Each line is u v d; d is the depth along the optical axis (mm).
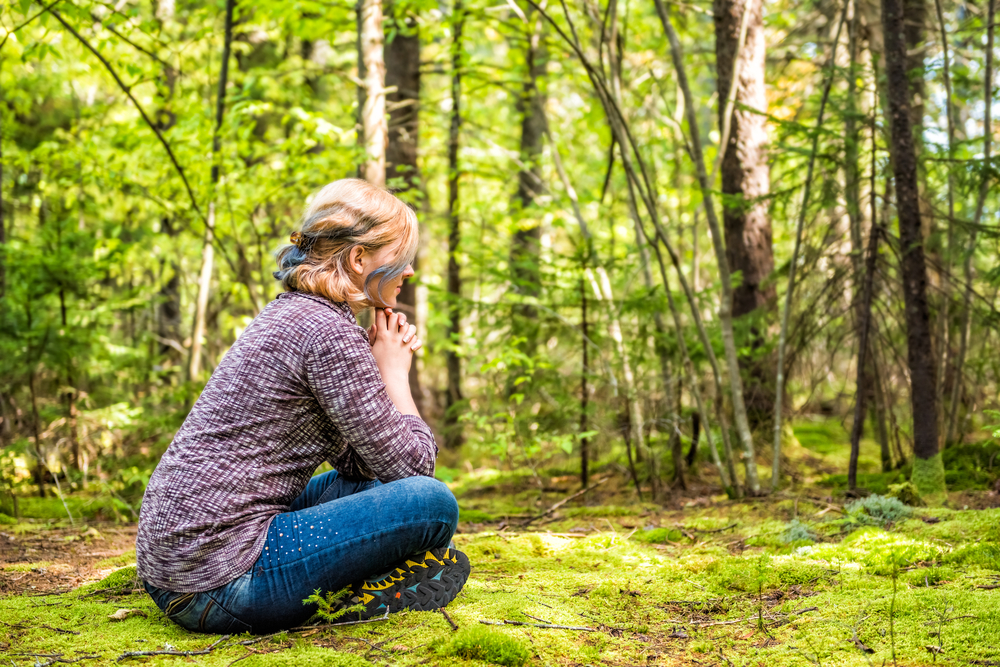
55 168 6012
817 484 4219
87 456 4734
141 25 4324
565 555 2777
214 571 1740
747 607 2104
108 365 5500
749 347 4574
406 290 7238
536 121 8414
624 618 2047
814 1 6289
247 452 1753
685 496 4168
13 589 2383
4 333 4488
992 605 1874
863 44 5285
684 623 1997
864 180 3836
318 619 1883
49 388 4723
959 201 4289
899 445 4320
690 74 7809
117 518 3828
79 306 5176
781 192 3979
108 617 2008
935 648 1663
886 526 2857
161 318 8047
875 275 3877
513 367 4789
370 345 2008
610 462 5242
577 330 4605
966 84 4699
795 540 2760
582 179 9914
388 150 7113
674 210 8039
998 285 3891
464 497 4930
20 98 7531
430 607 1997
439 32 6250
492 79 7652
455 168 7328
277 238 6309
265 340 1762
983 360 4234
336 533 1794
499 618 1956
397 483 1846
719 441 4621
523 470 5523
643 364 4543
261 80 6984
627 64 8023
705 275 8766
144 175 5754
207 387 1793
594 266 4551
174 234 7285
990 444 4031
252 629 1824
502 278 4680
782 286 4902
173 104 5492
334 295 1845
